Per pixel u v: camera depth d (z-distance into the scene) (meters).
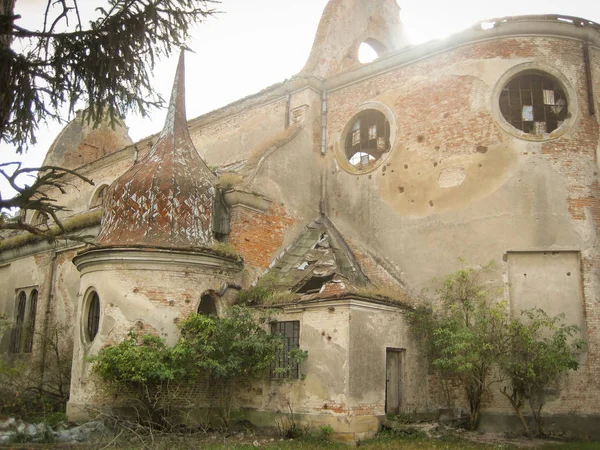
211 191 16.19
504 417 14.56
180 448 11.26
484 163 16.30
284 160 18.45
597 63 16.92
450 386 15.37
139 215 14.95
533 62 16.38
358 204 18.58
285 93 20.45
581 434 14.17
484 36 16.80
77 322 15.23
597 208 15.73
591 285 15.15
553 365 13.57
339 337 13.19
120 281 14.40
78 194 28.84
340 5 22.39
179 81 17.52
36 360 20.14
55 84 8.20
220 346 13.91
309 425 13.14
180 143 16.38
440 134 17.12
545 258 15.54
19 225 8.44
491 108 16.44
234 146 22.19
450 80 17.20
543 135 16.06
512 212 15.77
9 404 15.56
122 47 8.19
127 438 11.76
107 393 13.70
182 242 14.86
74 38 8.05
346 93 19.70
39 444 11.28
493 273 15.59
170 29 8.39
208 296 15.55
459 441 12.93
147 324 14.17
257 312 14.86
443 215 16.62
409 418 14.42
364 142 19.34
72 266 20.47
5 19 7.44
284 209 18.09
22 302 22.62
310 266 16.86
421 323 15.22
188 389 14.33
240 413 14.51
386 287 16.41
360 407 12.96
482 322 14.30
